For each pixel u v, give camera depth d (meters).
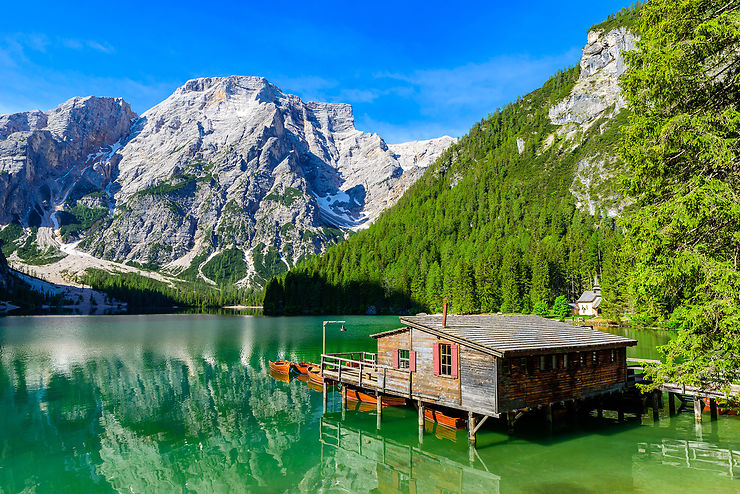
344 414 32.72
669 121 16.55
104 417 32.50
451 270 159.38
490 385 23.61
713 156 15.36
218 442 27.17
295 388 41.81
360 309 179.25
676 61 16.36
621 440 25.53
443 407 28.66
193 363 56.31
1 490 20.86
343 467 23.31
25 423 31.17
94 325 123.69
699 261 15.27
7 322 135.12
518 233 189.75
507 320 31.70
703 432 26.89
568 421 29.33
